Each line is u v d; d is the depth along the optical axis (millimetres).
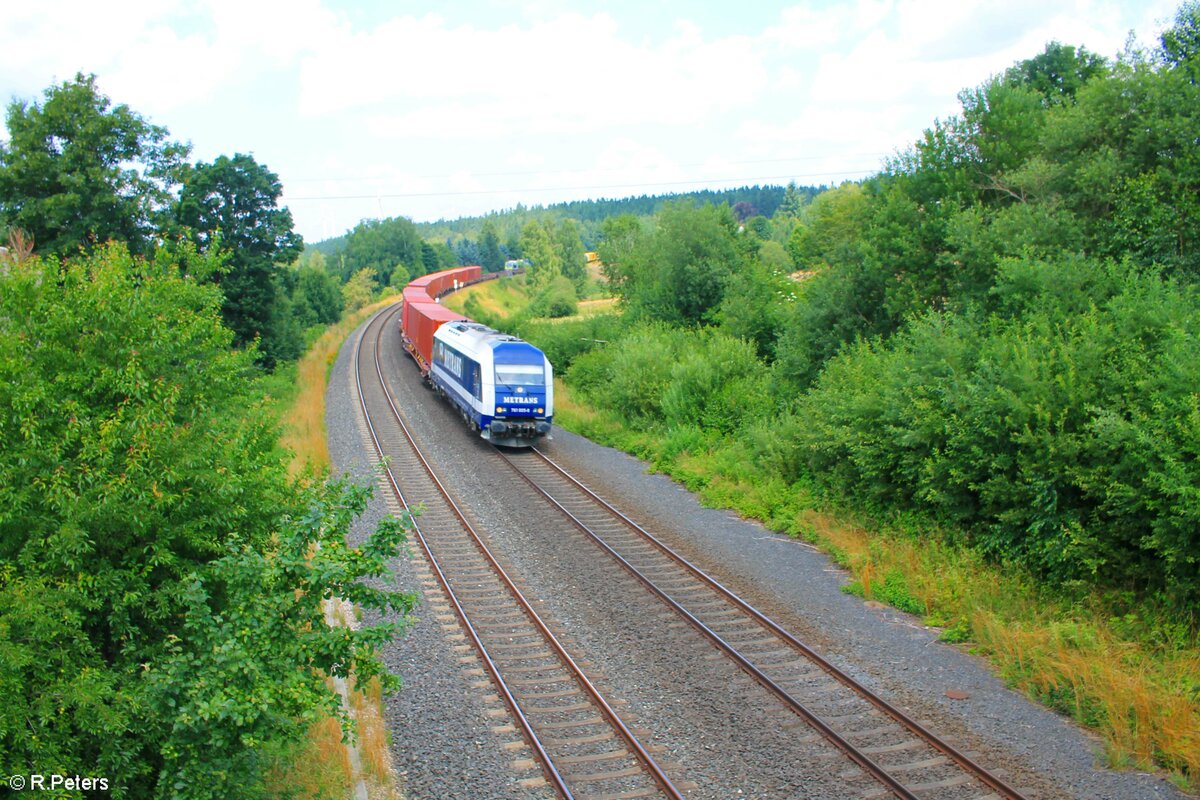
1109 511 11695
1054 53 33469
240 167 37156
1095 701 9516
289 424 25219
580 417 29375
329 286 71500
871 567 14188
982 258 18547
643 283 41906
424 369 37094
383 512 17797
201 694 6145
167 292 8953
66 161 27281
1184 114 17391
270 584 6828
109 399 7645
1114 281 15359
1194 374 11484
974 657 11094
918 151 23094
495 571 14438
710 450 22516
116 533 7156
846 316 22781
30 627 6121
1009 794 7895
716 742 8992
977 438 13734
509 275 111812
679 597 13258
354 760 8578
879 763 8523
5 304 7609
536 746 8758
